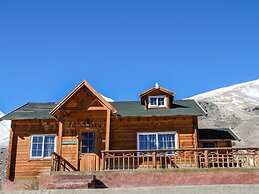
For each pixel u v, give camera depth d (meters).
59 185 16.55
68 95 21.75
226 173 18.25
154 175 18.44
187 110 24.41
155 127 23.94
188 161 22.61
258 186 13.47
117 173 18.58
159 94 25.56
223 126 65.31
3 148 50.22
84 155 23.55
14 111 25.95
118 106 26.45
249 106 79.12
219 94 99.00
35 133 24.64
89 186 17.05
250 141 56.25
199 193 13.58
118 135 23.94
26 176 23.80
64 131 24.19
